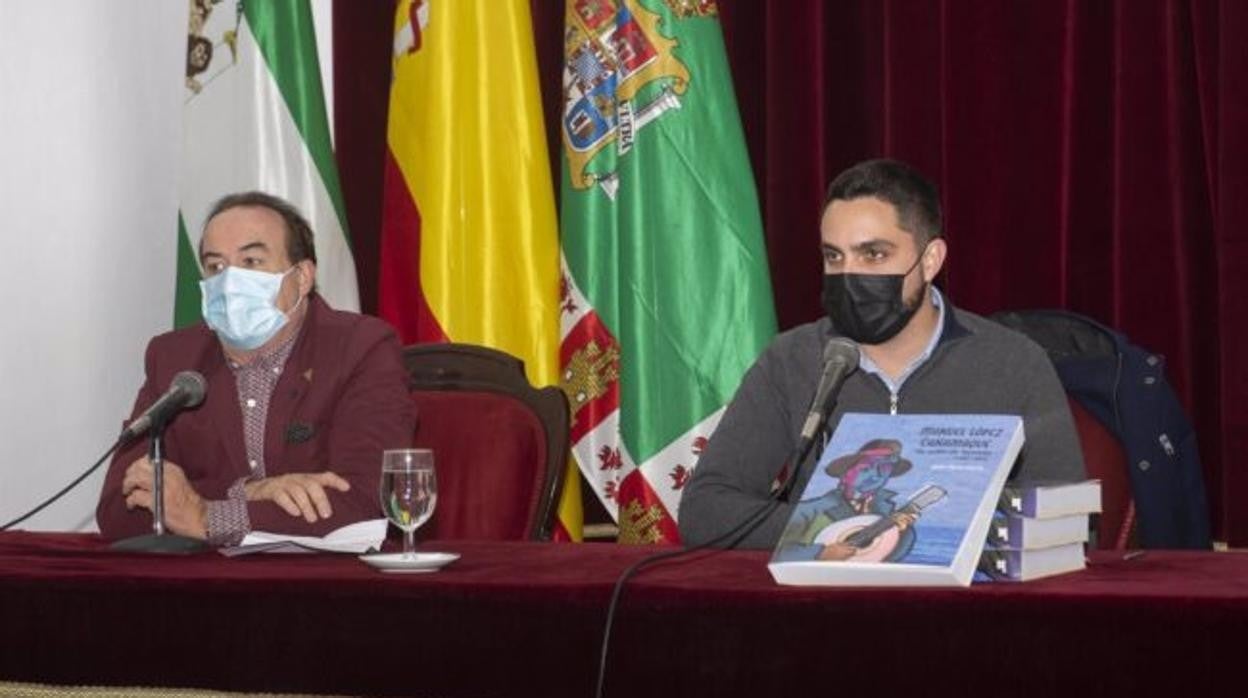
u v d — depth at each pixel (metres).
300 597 1.87
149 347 2.98
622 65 3.88
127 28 4.30
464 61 3.93
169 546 2.31
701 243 3.82
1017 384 2.69
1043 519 1.91
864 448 1.99
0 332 4.22
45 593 1.93
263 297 2.79
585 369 3.90
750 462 2.71
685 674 1.77
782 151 4.10
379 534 2.34
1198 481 2.87
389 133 4.02
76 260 4.26
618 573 1.97
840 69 4.15
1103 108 3.95
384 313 4.00
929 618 1.71
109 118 4.29
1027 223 3.96
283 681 1.87
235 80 4.01
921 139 4.02
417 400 3.08
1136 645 1.67
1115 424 2.85
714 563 2.09
